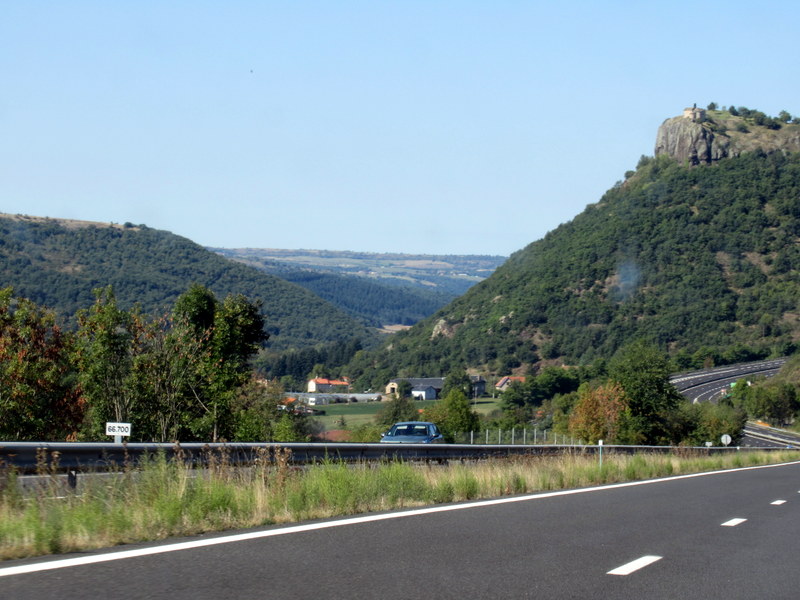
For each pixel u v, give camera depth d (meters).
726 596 7.95
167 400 31.05
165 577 7.82
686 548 10.81
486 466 20.30
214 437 31.97
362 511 13.65
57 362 30.23
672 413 81.19
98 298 31.11
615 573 8.86
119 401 30.55
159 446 15.14
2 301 29.75
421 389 181.12
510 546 10.39
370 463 20.03
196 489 11.89
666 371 77.69
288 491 13.12
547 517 13.61
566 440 57.44
